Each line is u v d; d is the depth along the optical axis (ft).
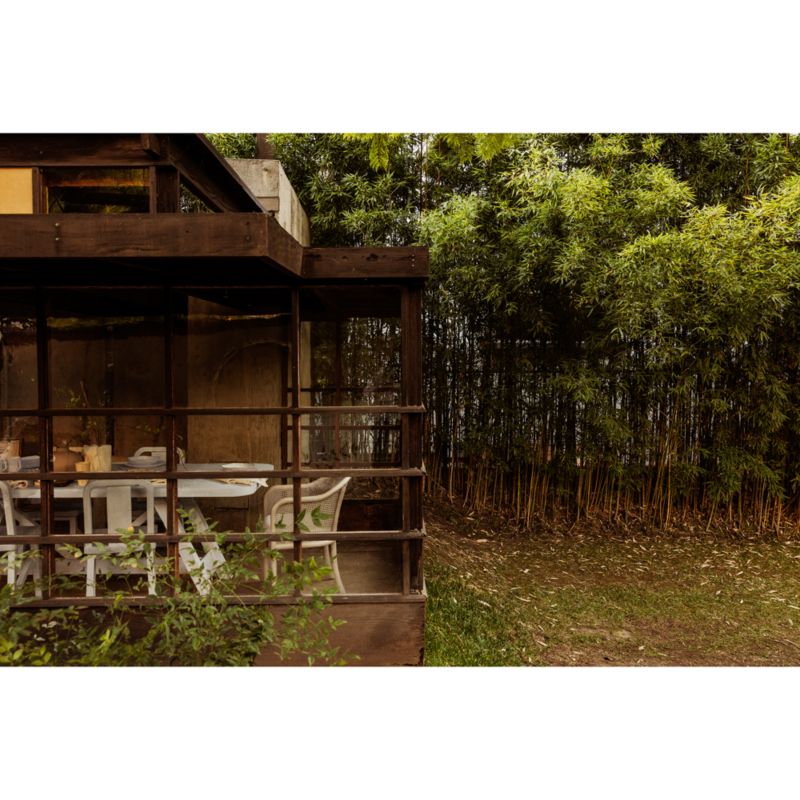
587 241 19.16
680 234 18.48
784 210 18.29
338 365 15.14
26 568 11.55
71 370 14.60
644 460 22.44
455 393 23.47
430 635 13.56
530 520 22.81
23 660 9.60
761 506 22.93
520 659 13.39
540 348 22.24
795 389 21.80
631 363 21.31
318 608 8.88
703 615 16.46
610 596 17.61
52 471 11.51
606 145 20.11
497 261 20.98
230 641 8.27
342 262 11.30
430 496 24.12
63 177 12.50
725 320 19.65
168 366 11.42
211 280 11.44
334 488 11.91
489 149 13.21
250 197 16.76
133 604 11.00
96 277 11.24
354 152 22.38
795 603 17.30
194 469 13.87
